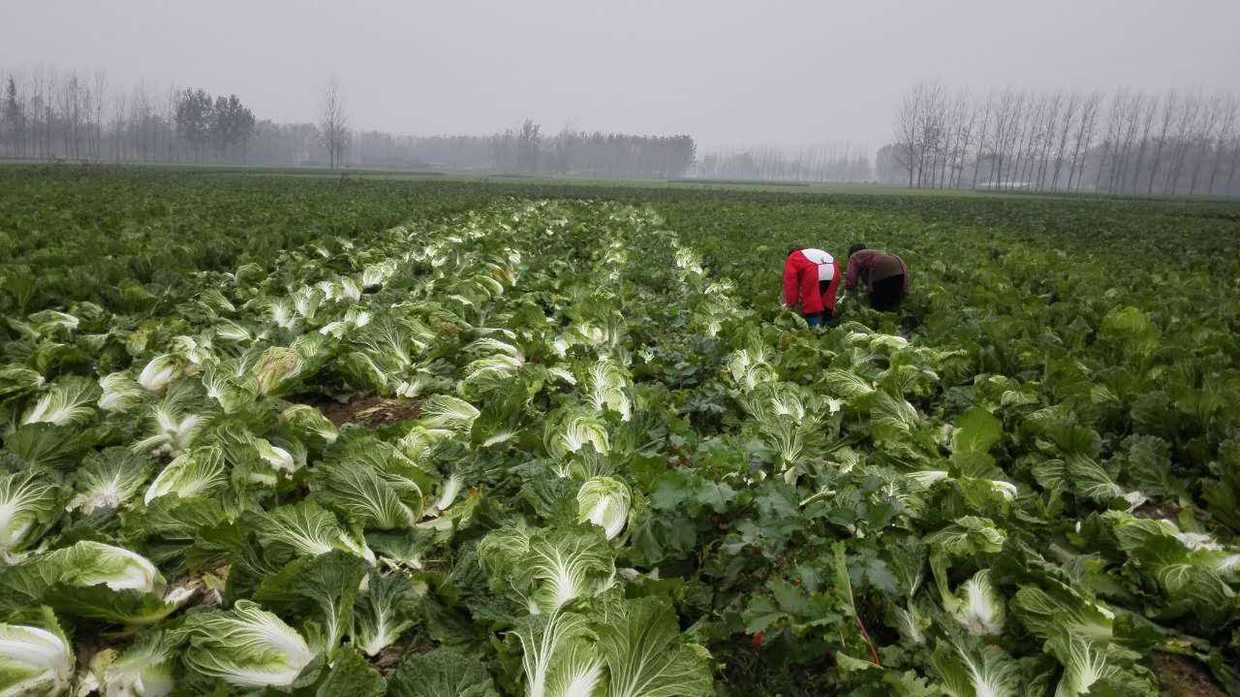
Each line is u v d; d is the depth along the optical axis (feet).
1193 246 84.23
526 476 16.05
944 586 13.19
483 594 12.55
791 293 36.96
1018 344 29.55
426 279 44.24
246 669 10.64
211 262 47.98
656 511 14.70
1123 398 24.31
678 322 35.42
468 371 25.45
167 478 15.17
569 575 12.50
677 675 10.03
